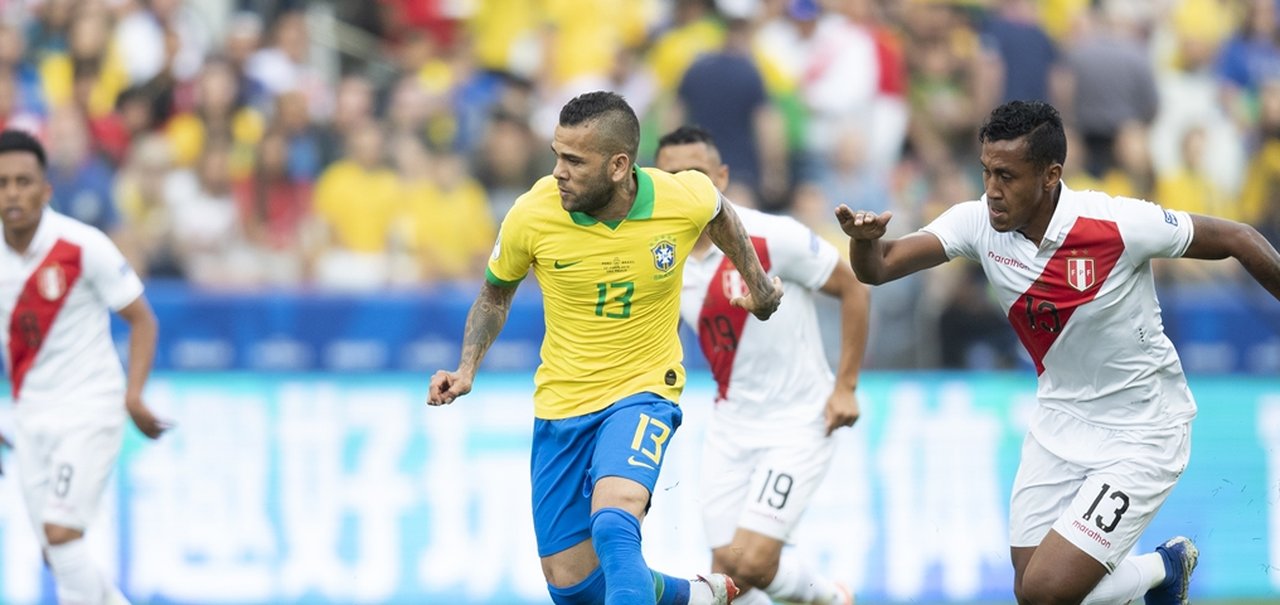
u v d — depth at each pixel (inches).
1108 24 1916.8
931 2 1894.7
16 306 1047.6
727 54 1732.3
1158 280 1676.9
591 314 811.4
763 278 841.5
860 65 1840.6
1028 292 827.4
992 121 789.2
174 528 1385.3
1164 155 1941.4
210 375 1407.5
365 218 1680.6
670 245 802.8
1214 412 1519.4
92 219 1660.9
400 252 1685.5
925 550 1456.7
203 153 1700.3
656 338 823.1
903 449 1464.1
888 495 1454.2
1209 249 812.6
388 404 1427.2
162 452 1389.0
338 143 1717.5
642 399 813.9
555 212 795.4
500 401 1440.7
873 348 1577.3
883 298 1579.7
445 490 1423.5
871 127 1844.2
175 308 1451.8
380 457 1419.8
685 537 1413.6
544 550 833.5
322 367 1475.1
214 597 1385.3
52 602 1353.3
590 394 821.2
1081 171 1824.6
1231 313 1609.3
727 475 1039.0
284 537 1401.3
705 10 1854.1
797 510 1014.4
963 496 1472.7
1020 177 782.5
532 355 1505.9
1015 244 821.2
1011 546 893.2
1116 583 887.1
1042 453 872.3
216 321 1457.9
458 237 1707.7
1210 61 1985.7
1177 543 919.7
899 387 1472.7
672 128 1747.0
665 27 1893.5
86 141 1691.7
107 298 1065.5
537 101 1838.1
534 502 838.5
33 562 1354.6
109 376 1067.9
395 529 1413.6
